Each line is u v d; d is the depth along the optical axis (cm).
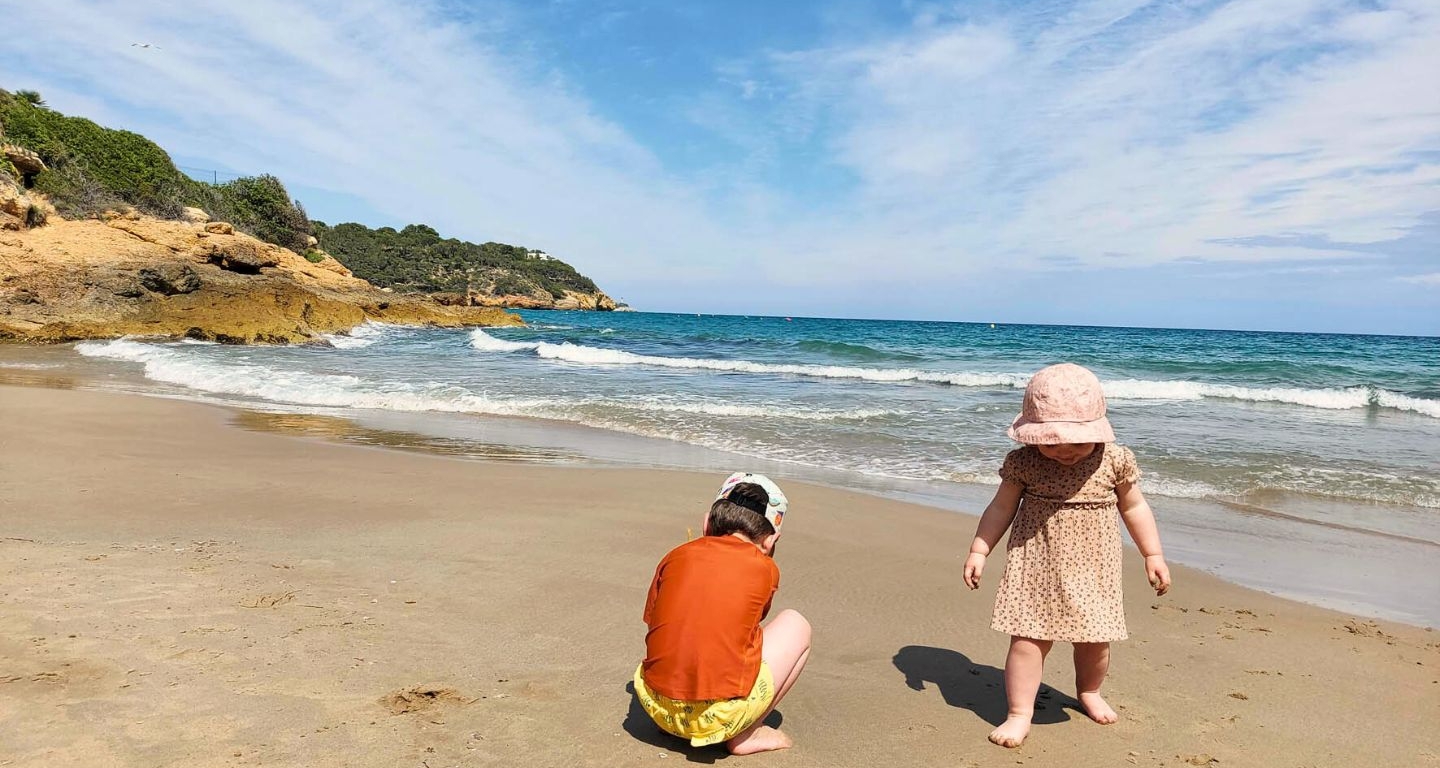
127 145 5347
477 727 295
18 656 329
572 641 388
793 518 686
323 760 263
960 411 1394
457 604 434
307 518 616
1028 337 5194
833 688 360
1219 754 306
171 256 3447
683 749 291
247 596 423
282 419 1196
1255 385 2092
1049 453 309
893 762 292
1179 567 594
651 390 1681
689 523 637
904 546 609
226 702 300
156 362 2008
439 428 1165
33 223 3247
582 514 659
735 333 5253
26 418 1045
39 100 5291
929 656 403
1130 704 350
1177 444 1130
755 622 289
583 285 14012
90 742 265
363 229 12769
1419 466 989
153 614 387
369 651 360
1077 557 313
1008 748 306
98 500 640
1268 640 438
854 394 1669
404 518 628
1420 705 356
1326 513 777
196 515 609
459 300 7306
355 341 3281
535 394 1566
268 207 6372
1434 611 508
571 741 290
